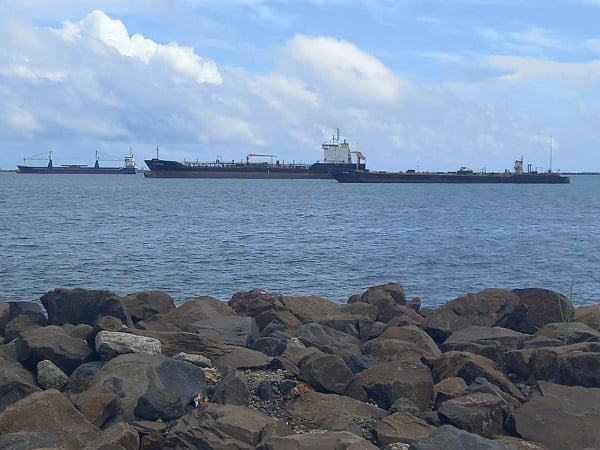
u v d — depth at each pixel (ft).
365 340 59.11
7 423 33.99
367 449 31.12
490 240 181.16
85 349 45.70
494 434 36.55
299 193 479.82
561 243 175.42
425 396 41.32
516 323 62.80
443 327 60.80
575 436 35.63
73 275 116.47
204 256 142.61
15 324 58.75
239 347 49.65
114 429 34.22
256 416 36.04
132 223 222.69
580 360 42.19
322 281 115.03
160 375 39.83
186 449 33.63
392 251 154.40
